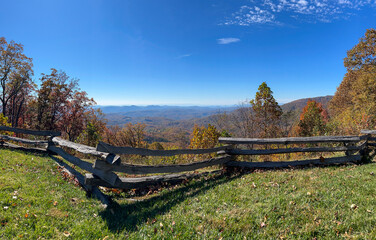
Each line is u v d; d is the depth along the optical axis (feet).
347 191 13.39
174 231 10.73
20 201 12.70
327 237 9.29
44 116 109.91
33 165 21.20
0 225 10.17
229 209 12.69
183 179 19.71
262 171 20.54
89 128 56.13
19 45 103.50
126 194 17.07
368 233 9.15
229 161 22.33
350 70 100.89
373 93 76.54
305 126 79.00
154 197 16.25
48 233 10.28
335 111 119.65
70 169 20.52
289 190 14.67
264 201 13.20
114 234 10.73
